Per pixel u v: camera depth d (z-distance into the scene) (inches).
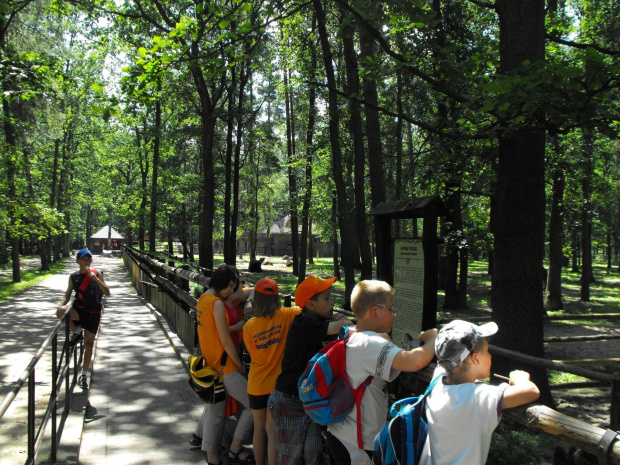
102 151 1777.8
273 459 153.3
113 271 1403.8
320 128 910.4
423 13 252.2
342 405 103.1
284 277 1477.6
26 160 797.2
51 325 495.8
